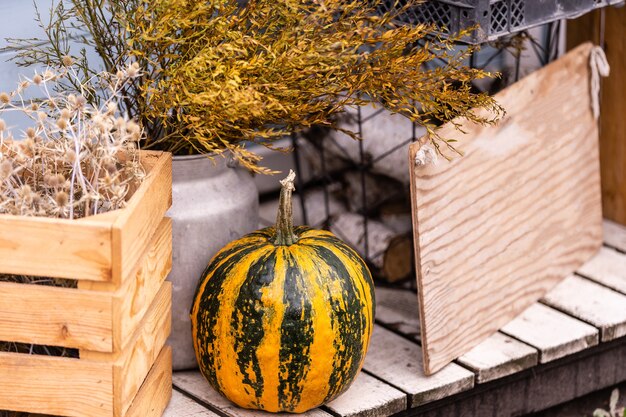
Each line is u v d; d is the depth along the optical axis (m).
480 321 2.56
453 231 2.43
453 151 2.40
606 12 3.07
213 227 2.32
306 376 2.14
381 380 2.40
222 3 2.13
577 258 2.93
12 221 1.82
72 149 2.07
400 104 2.27
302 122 2.26
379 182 3.03
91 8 2.36
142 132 2.14
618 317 2.69
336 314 2.12
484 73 2.23
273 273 2.10
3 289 1.88
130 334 1.94
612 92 3.12
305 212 3.08
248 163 2.15
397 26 2.50
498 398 2.54
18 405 1.97
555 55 3.05
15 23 2.45
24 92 2.49
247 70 2.14
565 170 2.82
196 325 2.20
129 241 1.86
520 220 2.67
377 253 2.88
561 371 2.64
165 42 2.18
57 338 1.90
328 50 2.17
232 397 2.21
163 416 2.23
